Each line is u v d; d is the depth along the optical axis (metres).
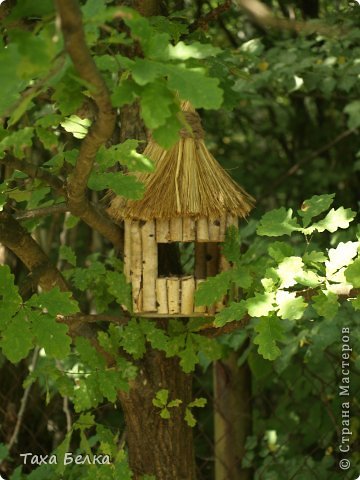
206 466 6.15
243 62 5.73
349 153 7.48
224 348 4.95
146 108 2.27
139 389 3.87
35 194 3.78
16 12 2.28
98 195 5.21
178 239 3.48
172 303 3.48
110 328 3.69
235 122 8.05
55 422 5.88
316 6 6.61
